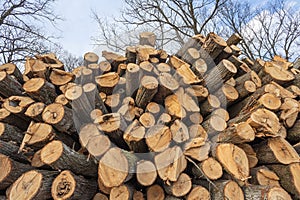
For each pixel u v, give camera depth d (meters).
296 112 2.41
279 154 2.03
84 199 1.98
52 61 3.31
